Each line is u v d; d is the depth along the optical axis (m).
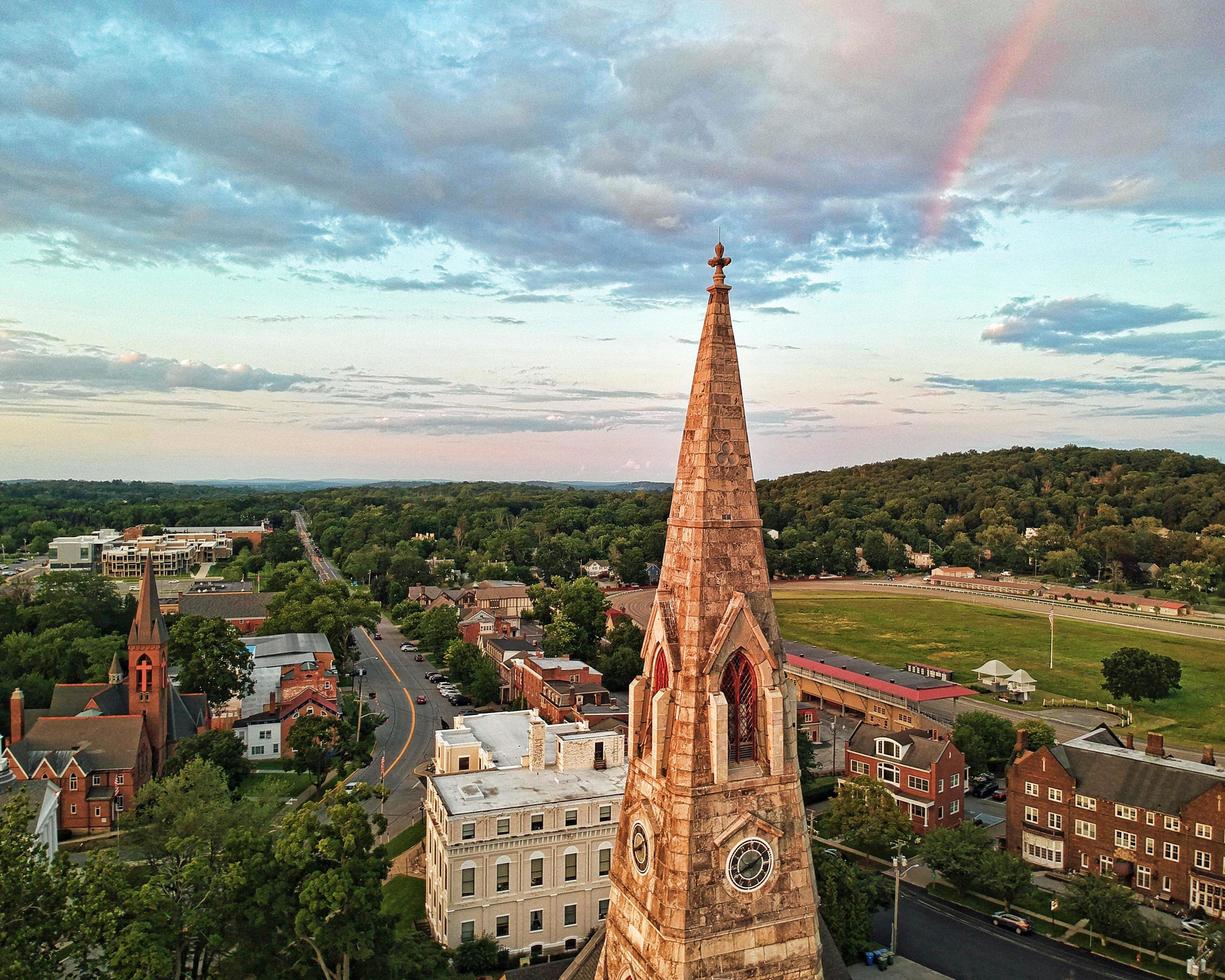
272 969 54.22
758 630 23.00
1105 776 92.62
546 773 85.94
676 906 21.86
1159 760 91.69
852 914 74.56
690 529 23.44
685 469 24.08
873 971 72.62
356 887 52.44
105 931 48.50
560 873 77.88
